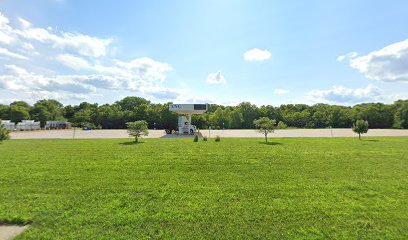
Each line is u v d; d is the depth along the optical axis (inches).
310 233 163.8
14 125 2091.5
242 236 159.0
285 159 450.9
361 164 400.2
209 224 175.9
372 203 218.8
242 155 500.4
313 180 299.7
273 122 882.1
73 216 187.8
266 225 174.9
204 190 258.1
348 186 272.2
